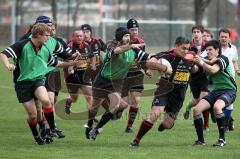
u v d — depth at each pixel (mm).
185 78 25406
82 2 126188
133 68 29422
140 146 26109
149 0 127938
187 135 29297
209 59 26062
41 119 26312
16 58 24594
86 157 23453
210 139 28172
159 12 127062
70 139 27812
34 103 25297
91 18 134375
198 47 31453
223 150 25203
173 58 25188
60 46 26453
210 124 33094
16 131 30297
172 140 27859
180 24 85125
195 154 24250
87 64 32531
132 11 127750
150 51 78938
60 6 105812
